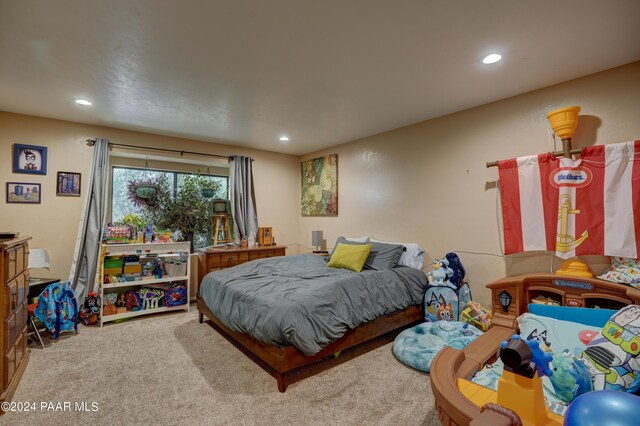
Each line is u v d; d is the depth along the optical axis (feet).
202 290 11.23
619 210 7.09
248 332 7.89
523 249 8.57
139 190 13.64
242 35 6.23
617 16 5.57
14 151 10.79
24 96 9.32
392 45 6.60
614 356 4.29
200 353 8.96
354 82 8.41
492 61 7.26
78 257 11.44
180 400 6.70
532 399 3.14
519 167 8.71
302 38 6.34
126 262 12.14
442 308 9.92
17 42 6.42
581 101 8.00
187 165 15.53
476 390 3.96
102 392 6.98
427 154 11.62
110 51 6.81
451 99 9.57
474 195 10.19
